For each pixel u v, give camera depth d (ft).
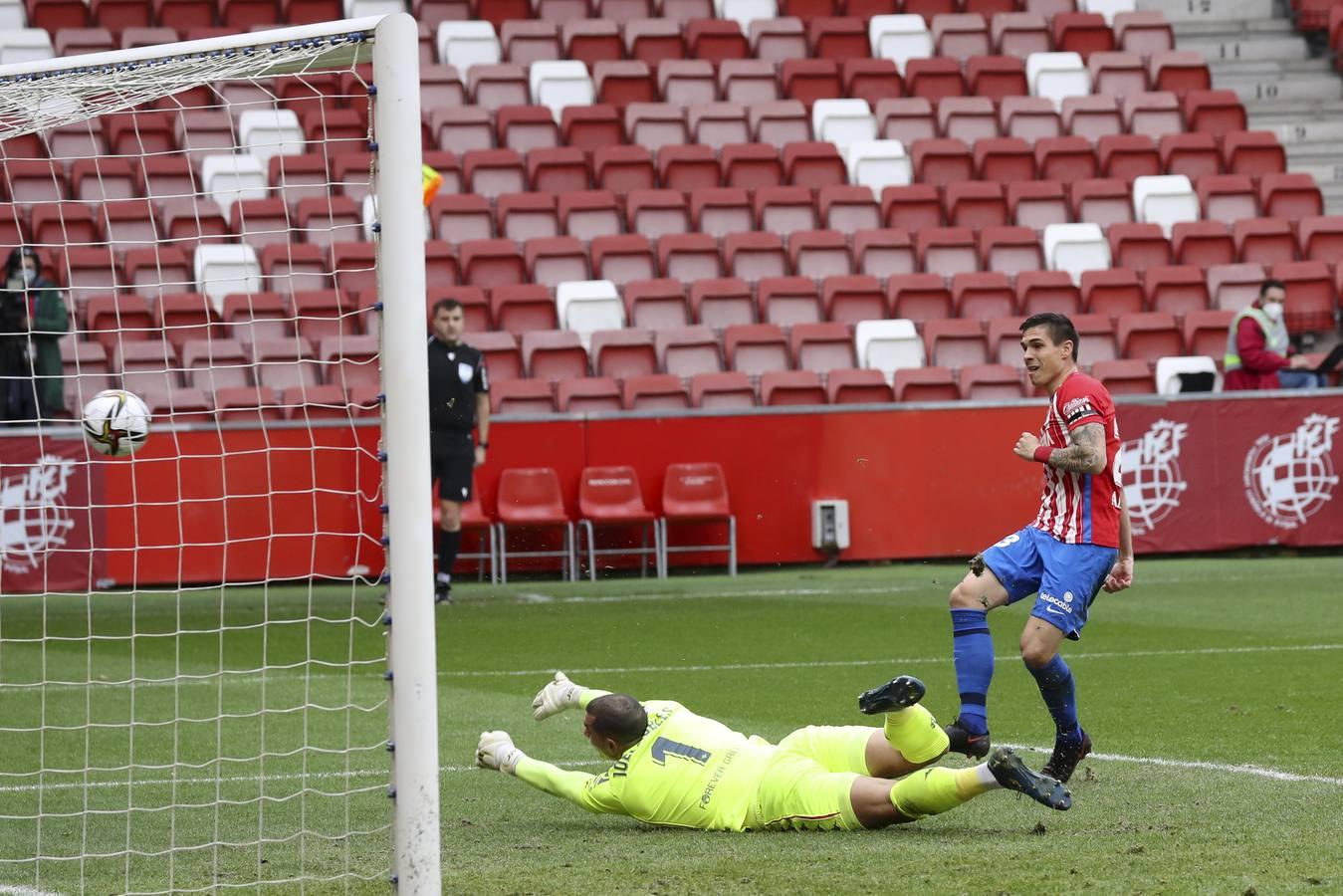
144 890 53.26
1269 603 142.61
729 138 257.55
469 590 170.50
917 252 233.55
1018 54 281.13
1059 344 67.26
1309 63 290.56
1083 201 245.04
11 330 186.19
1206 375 199.31
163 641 131.23
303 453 172.45
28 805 68.03
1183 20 295.69
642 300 218.79
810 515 187.62
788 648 119.44
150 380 200.54
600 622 138.31
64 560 166.91
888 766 60.08
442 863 55.52
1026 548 66.69
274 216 232.53
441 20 278.26
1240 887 49.32
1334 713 85.87
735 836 58.90
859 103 261.03
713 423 186.19
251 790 70.64
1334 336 229.45
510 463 182.29
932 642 121.60
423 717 49.47
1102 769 71.51
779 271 231.09
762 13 287.69
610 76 263.70
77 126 235.20
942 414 188.55
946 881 50.70
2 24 260.21
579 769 74.38
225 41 56.44
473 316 216.74
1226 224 241.55
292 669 112.78
